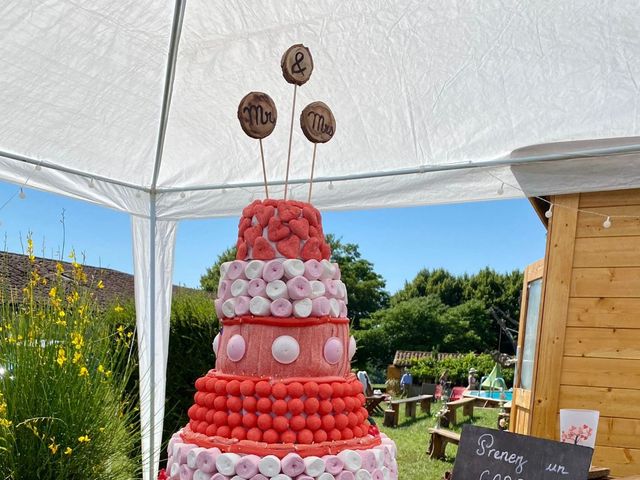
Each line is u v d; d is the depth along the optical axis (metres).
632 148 3.03
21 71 2.84
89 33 2.73
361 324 26.62
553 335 3.37
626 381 3.21
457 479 2.24
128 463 3.41
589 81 2.77
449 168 3.52
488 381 13.75
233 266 2.14
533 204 3.77
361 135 3.46
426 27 2.71
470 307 25.48
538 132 3.15
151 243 4.29
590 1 2.39
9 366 3.12
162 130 3.55
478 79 2.92
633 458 3.14
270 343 2.00
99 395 3.23
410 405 11.19
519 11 2.52
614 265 3.29
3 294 3.37
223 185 4.14
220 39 2.93
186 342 5.32
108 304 4.30
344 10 2.68
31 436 2.97
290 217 2.11
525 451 2.16
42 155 3.49
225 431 1.96
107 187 3.96
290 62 2.25
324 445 1.91
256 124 2.25
